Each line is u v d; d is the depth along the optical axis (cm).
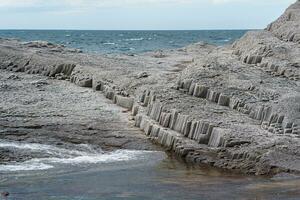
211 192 1873
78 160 2356
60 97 3522
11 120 2872
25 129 2739
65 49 5591
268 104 2748
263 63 3525
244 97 2881
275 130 2541
